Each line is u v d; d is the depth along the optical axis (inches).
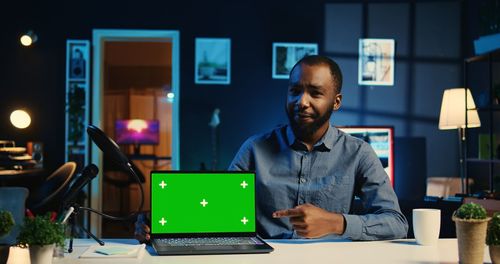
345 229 61.9
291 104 67.9
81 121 217.5
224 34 220.7
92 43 218.4
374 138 196.5
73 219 57.8
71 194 56.9
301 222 60.2
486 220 50.5
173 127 219.3
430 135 221.5
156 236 62.2
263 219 70.6
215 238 62.6
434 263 53.5
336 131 73.4
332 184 70.6
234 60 220.7
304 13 221.6
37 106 218.5
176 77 219.1
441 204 97.4
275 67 219.9
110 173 279.0
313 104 66.4
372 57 221.6
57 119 218.5
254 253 57.2
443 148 221.3
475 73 213.2
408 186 220.2
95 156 217.6
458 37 221.8
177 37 219.1
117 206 294.4
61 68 218.5
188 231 62.9
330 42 221.8
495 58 173.9
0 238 48.6
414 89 222.2
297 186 70.5
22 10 217.9
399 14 222.2
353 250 59.2
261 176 71.1
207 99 219.9
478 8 211.2
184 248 57.4
